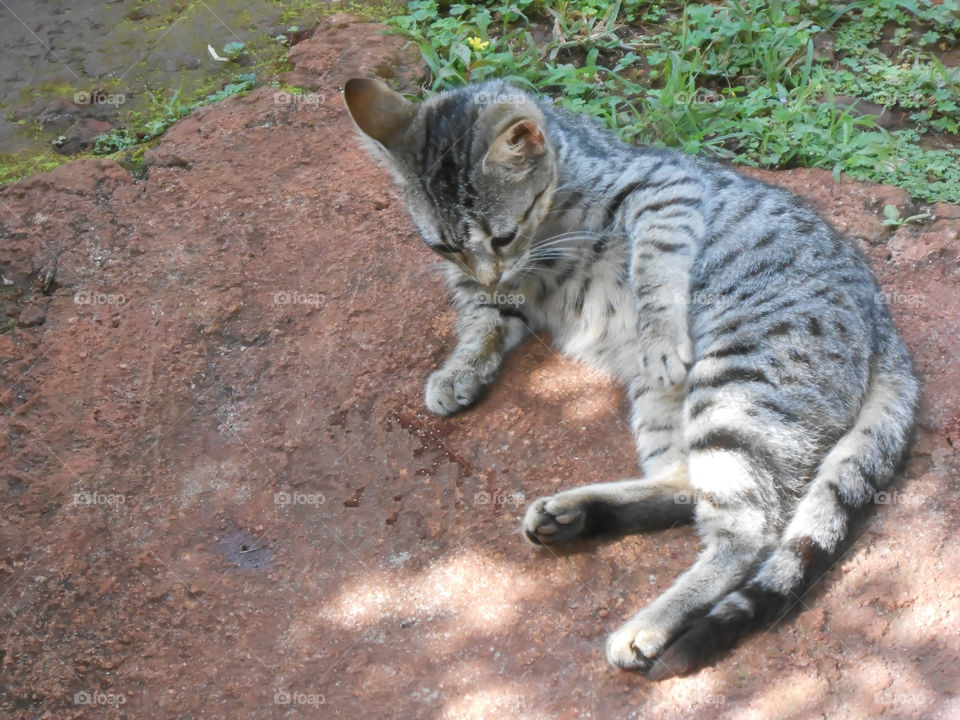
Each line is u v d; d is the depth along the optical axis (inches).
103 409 48.9
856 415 45.4
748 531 44.5
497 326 49.0
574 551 45.4
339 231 51.8
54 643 45.2
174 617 45.3
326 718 43.6
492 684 43.6
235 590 45.5
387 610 44.9
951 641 43.3
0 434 48.7
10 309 51.6
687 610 43.8
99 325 50.6
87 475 47.7
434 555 45.6
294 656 44.5
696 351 46.6
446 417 48.0
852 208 51.3
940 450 45.9
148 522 46.8
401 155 47.8
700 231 47.4
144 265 51.7
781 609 43.7
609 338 48.4
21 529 47.0
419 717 43.3
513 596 44.8
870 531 44.8
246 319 50.3
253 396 48.8
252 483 47.3
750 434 45.0
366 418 48.1
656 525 45.5
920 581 44.1
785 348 45.6
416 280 50.5
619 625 44.1
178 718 43.9
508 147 46.6
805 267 46.6
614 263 48.4
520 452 47.2
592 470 46.7
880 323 46.6
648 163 48.5
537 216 47.8
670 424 46.7
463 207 47.1
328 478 47.2
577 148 48.7
